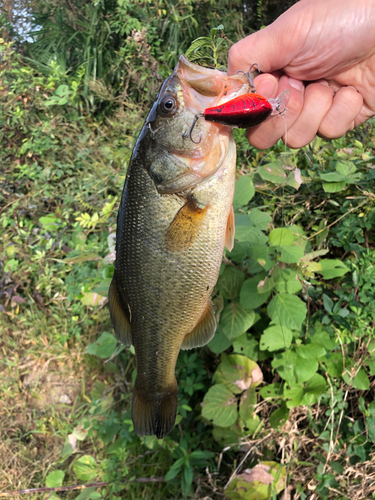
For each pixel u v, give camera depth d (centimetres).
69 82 96
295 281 41
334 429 46
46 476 57
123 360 59
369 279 44
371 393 47
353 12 31
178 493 49
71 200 77
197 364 51
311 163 52
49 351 67
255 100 25
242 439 47
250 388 46
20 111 90
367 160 50
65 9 114
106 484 50
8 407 65
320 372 46
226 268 46
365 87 36
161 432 34
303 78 35
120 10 93
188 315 31
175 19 92
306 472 46
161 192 29
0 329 71
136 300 31
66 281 70
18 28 113
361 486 42
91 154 83
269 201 54
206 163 29
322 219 51
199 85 28
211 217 30
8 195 84
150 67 86
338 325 45
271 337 43
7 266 74
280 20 32
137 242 30
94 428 54
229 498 45
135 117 81
